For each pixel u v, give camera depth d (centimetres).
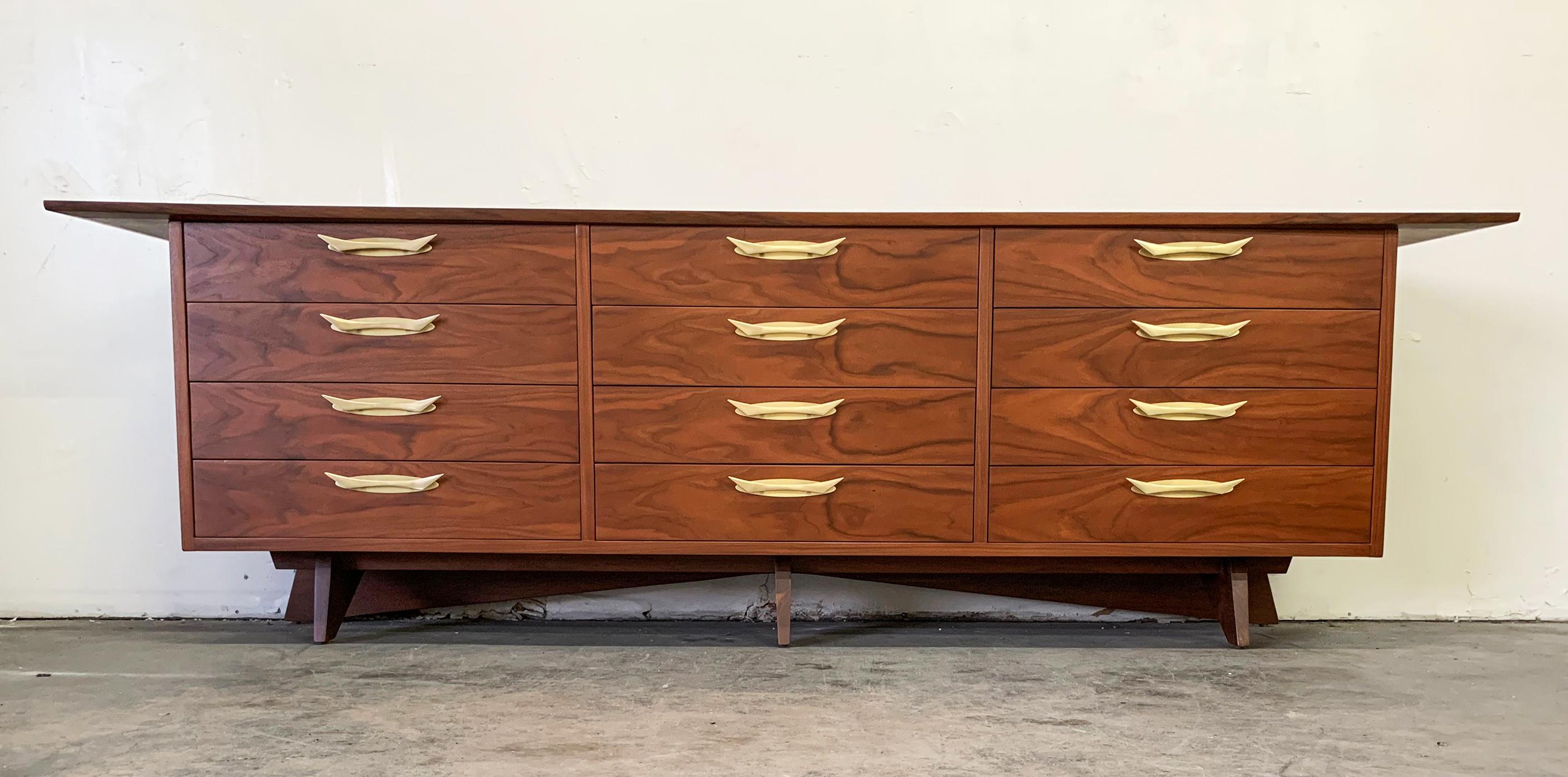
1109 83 176
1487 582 179
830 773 107
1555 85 173
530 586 163
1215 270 139
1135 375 141
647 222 138
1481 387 177
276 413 141
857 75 176
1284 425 141
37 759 110
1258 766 110
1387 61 174
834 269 139
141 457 178
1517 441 178
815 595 179
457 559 152
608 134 177
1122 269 139
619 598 178
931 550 143
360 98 175
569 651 155
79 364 176
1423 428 178
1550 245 175
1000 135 177
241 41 174
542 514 143
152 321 176
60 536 178
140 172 175
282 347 140
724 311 140
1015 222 138
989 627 173
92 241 175
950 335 140
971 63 176
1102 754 113
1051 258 139
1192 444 142
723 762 109
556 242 139
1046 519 143
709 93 177
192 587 179
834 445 142
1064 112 176
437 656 151
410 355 141
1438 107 174
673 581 161
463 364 141
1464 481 178
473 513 143
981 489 143
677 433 142
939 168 178
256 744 114
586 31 175
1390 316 140
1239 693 135
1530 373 177
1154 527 143
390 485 142
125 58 173
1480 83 174
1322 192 176
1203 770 108
